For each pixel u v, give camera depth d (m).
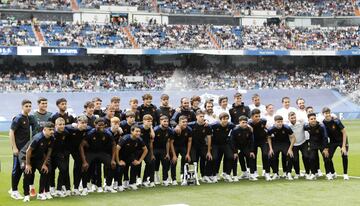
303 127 15.94
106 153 14.27
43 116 13.99
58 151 13.65
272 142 15.98
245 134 15.66
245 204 11.95
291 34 66.31
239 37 64.06
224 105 17.25
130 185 14.52
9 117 47.41
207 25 65.00
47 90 53.72
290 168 15.91
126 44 58.19
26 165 12.81
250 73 63.84
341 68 66.75
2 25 56.22
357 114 58.22
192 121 16.61
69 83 55.41
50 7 60.31
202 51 59.62
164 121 15.05
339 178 15.91
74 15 61.62
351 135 35.47
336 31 67.62
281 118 15.73
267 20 69.31
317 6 71.19
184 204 12.05
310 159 15.81
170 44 59.94
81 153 13.77
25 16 60.00
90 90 55.03
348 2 71.44
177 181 16.02
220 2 68.94
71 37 57.34
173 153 15.23
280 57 66.69
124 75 58.97
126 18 63.44
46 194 13.19
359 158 21.78
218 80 61.41
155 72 60.75
